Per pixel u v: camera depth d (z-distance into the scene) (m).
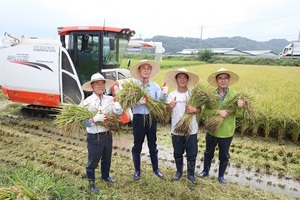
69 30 7.22
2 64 7.84
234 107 4.21
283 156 5.92
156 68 4.51
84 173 4.69
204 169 4.81
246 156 5.88
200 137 7.01
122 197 4.04
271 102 7.73
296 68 27.69
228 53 77.75
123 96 4.11
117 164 5.17
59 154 5.46
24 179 3.76
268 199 4.24
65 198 3.50
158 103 4.24
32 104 8.10
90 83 4.04
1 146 5.82
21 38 8.11
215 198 4.15
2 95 11.09
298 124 6.64
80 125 3.90
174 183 4.51
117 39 7.60
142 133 4.36
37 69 7.44
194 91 4.20
